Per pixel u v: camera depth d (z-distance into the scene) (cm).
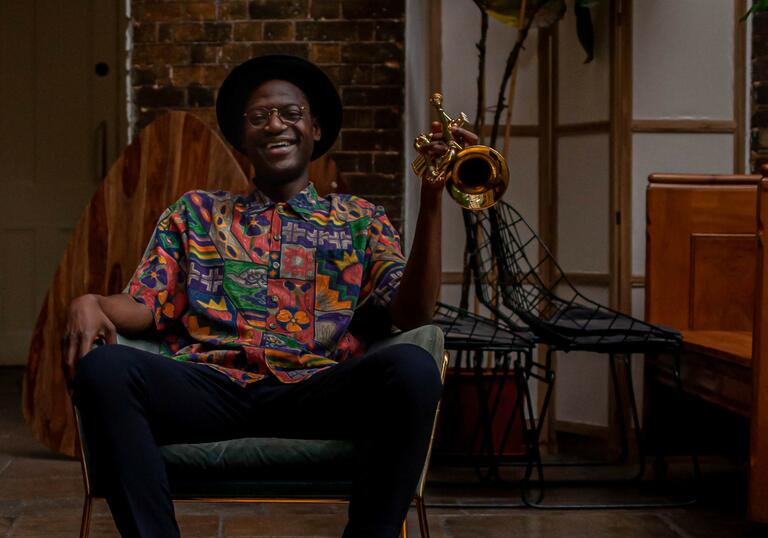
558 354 378
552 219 380
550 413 380
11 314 541
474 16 379
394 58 425
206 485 176
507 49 379
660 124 363
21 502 292
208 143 356
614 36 359
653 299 340
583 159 371
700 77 365
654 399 342
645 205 361
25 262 538
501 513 289
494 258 344
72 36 534
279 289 201
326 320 200
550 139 380
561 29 375
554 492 315
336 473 178
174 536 165
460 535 265
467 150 183
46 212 537
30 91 534
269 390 189
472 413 344
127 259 356
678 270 340
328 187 359
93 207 358
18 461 346
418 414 169
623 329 292
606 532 269
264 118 210
